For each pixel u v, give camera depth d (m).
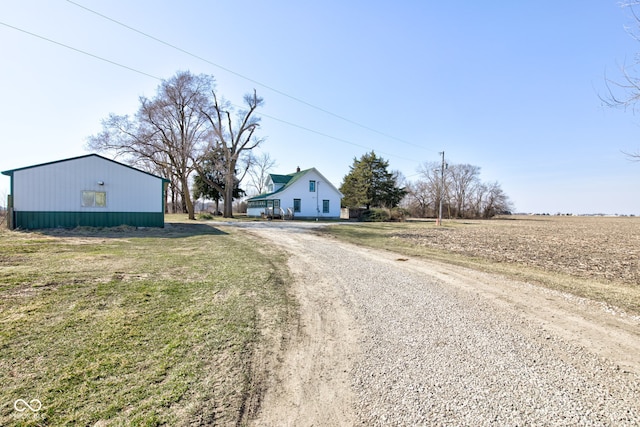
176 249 10.24
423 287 6.44
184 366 3.21
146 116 24.11
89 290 5.44
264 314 4.74
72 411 2.49
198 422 2.45
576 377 3.20
